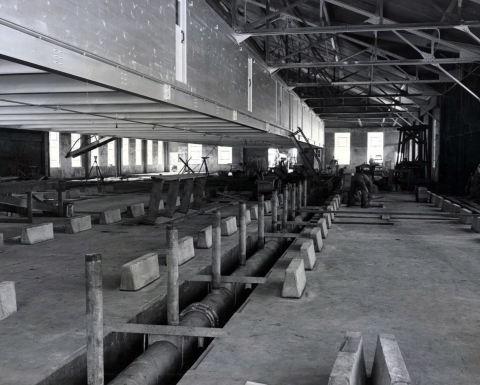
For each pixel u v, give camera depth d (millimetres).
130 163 47781
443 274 8430
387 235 12719
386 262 9383
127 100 11297
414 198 24125
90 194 23484
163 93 10211
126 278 6859
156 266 7496
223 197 22672
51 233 11062
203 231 10047
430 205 20812
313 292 7227
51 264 8477
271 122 21875
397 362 3596
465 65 24594
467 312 6328
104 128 19609
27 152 31891
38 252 9531
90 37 7480
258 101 19188
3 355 4559
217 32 13789
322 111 46031
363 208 19453
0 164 29312
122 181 32500
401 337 5410
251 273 9352
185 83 11359
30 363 4383
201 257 9180
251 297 6938
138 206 15148
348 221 15281
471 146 25109
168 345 5461
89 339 3998
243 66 16781
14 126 18750
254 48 18594
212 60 13367
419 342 5262
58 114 15117
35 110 13609
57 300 6371
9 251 9625
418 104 35625
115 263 8594
